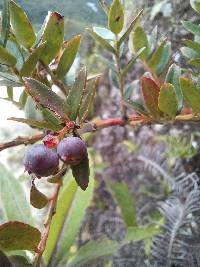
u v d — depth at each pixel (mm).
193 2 88
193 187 127
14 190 96
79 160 65
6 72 84
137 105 88
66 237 95
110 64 91
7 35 77
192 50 89
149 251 120
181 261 111
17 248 71
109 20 83
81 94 69
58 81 84
